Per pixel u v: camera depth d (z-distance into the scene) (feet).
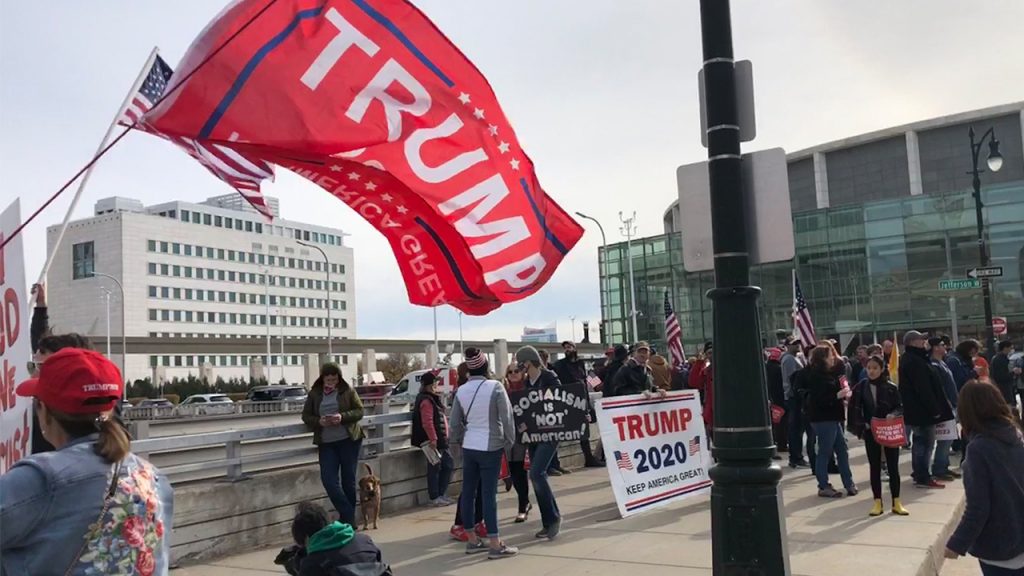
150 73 23.24
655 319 207.51
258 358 390.42
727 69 18.20
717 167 18.02
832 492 32.55
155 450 24.13
